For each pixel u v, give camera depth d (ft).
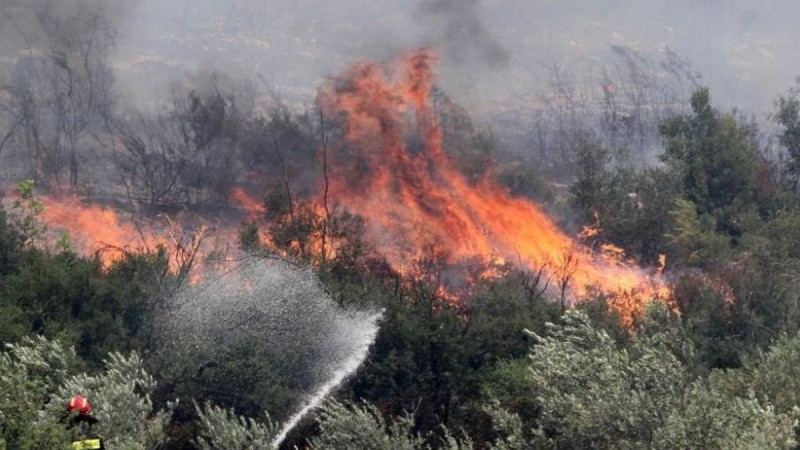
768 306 274.98
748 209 479.00
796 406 168.96
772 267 319.06
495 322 241.35
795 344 194.80
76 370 185.26
